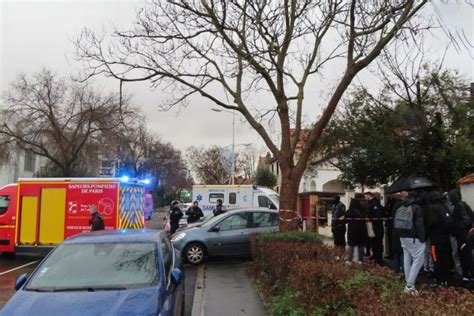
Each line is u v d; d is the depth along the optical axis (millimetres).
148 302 4777
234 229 13258
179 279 5688
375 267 5281
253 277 10273
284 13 10492
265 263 8828
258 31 10492
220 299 8242
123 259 5668
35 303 4738
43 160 58500
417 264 8008
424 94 13062
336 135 14312
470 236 8273
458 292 3803
